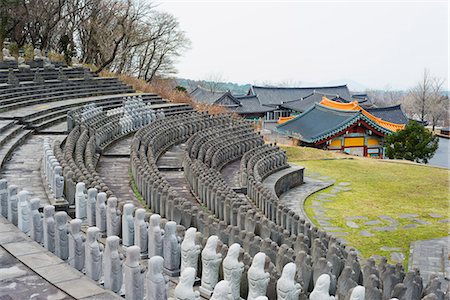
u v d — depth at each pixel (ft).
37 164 63.62
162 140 94.17
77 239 32.45
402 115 213.87
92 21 195.72
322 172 110.11
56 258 33.30
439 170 114.62
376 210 80.48
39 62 149.89
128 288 29.04
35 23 179.73
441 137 234.58
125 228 37.76
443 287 50.06
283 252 32.73
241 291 30.68
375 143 159.63
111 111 108.68
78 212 42.88
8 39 174.81
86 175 48.80
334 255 35.04
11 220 39.83
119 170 74.33
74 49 202.49
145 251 36.70
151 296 28.27
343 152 156.76
